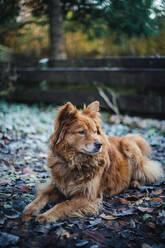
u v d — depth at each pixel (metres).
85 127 3.11
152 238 2.45
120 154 3.86
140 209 2.93
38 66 9.33
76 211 2.83
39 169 3.98
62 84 8.79
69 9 8.05
